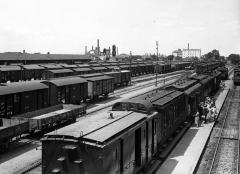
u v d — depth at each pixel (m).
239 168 20.86
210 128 32.31
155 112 20.06
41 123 25.67
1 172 18.98
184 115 30.81
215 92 62.91
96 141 12.56
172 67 128.38
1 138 21.59
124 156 14.55
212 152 24.55
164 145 23.59
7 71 62.31
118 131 14.02
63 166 12.99
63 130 14.04
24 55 90.31
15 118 26.12
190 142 26.66
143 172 18.09
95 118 16.88
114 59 179.25
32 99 33.81
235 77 78.38
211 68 87.75
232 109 45.19
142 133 17.11
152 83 78.00
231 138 28.73
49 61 98.69
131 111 18.75
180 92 30.25
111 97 54.72
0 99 29.09
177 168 20.08
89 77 50.16
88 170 12.59
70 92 41.44
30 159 21.52
